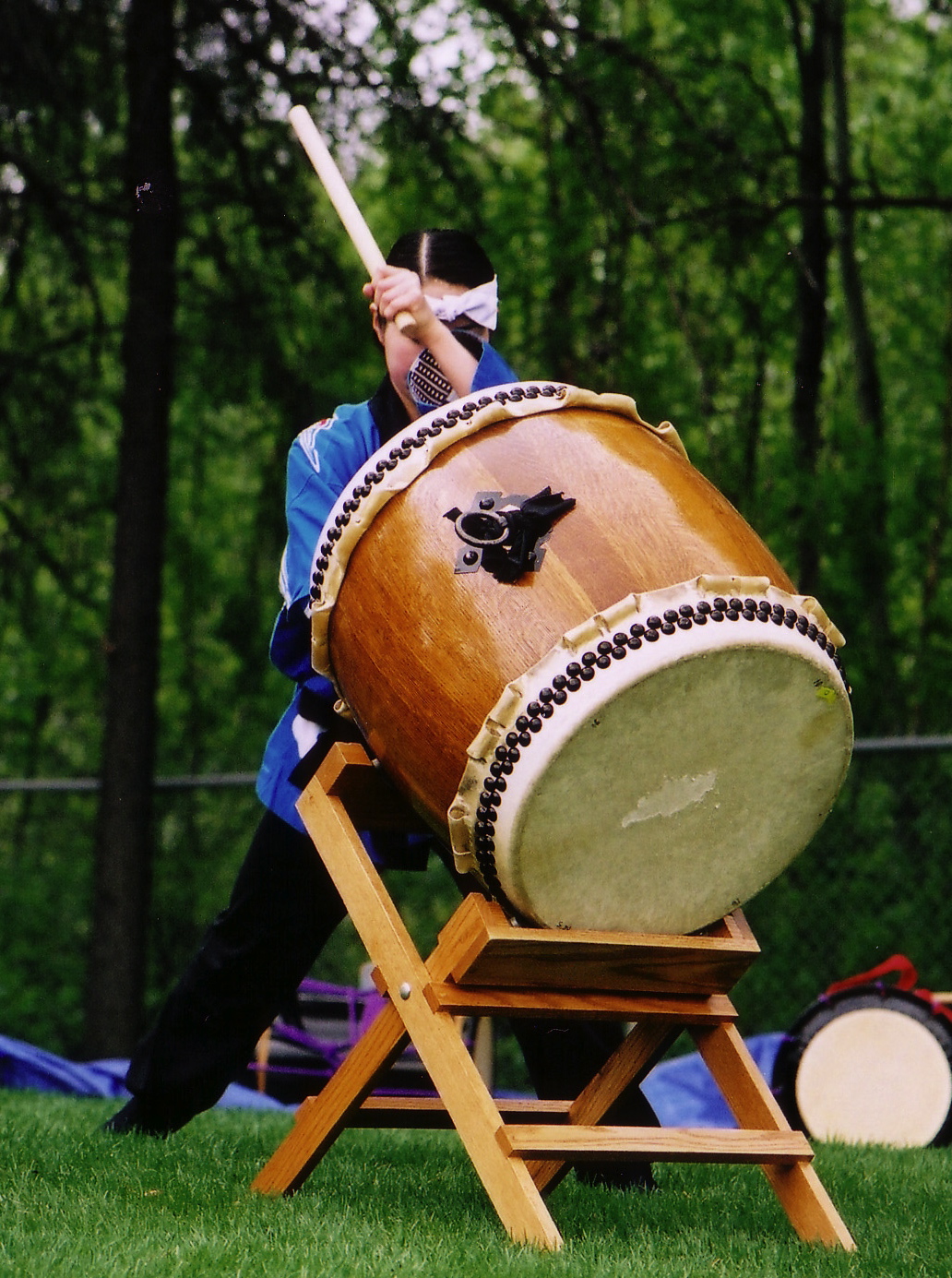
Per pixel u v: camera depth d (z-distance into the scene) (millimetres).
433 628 5133
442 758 5141
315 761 6523
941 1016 10891
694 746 5070
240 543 31781
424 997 5328
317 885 7082
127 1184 6238
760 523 24797
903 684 26891
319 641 5613
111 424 22156
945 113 28859
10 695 26016
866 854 16516
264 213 19219
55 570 22453
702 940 5504
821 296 21109
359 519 5344
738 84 24297
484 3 18375
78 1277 4414
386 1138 9234
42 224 19281
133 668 18750
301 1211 5715
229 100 18297
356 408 6656
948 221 29703
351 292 19891
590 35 18953
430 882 17766
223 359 20016
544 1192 6066
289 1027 14164
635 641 4852
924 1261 5266
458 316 6504
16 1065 14359
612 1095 6066
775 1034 14508
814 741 5312
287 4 17812
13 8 17656
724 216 20391
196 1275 4469
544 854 5043
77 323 20609
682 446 5781
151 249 18672
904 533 27797
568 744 4828
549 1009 5398
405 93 18250
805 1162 5629
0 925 19797
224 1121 9992
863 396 27328
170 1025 7566
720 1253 5277
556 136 21781
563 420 5449
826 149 27031
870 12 28219
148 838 18734
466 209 19594
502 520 5062
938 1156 9484
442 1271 4566
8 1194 5895
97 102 18625
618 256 19969
